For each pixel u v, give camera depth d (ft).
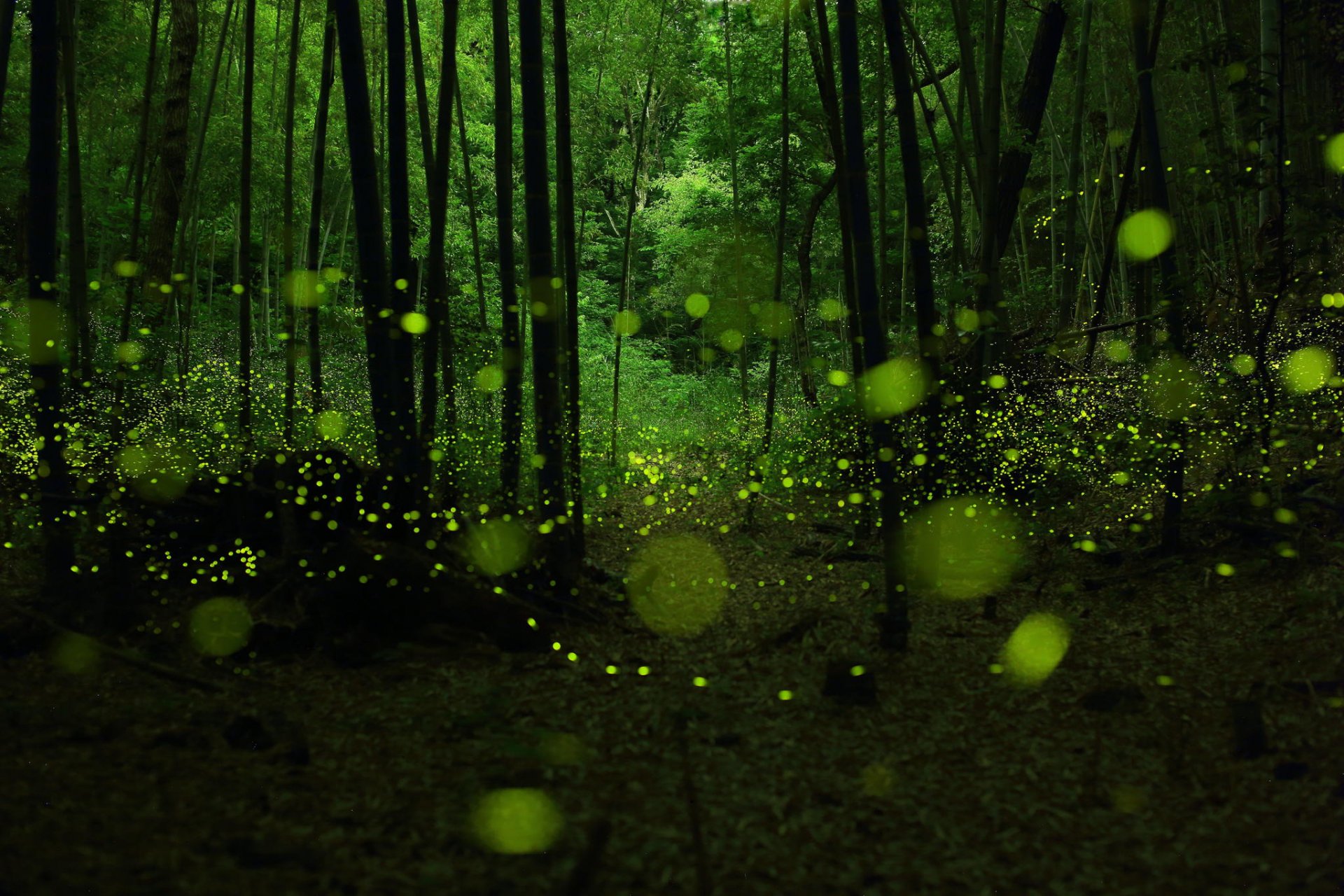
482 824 10.66
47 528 16.65
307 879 9.25
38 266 16.20
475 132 62.44
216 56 32.40
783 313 49.32
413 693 15.14
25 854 9.17
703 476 36.63
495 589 17.84
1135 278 37.32
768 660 16.90
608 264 96.89
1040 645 17.22
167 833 10.03
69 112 21.85
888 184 54.95
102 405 28.09
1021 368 31.12
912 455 26.14
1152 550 21.62
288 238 25.31
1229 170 21.43
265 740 12.70
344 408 34.83
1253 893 9.36
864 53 40.14
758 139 53.26
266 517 19.07
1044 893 9.53
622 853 10.10
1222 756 12.44
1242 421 21.48
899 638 17.08
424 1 46.34
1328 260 21.21
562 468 19.30
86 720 13.12
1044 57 33.45
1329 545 18.57
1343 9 24.67
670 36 41.65
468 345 41.01
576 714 14.37
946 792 11.83
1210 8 34.47
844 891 9.53
